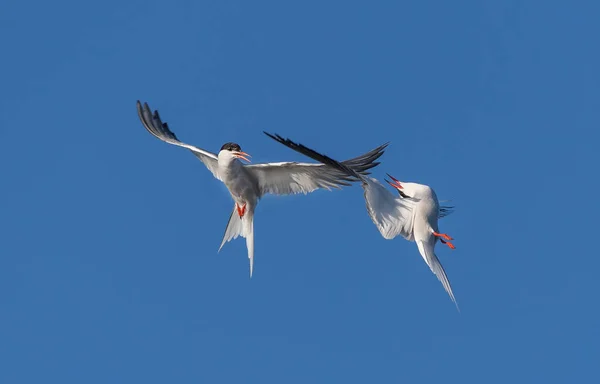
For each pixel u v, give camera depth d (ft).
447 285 51.34
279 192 56.34
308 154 48.01
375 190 51.21
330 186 54.80
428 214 51.75
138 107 59.47
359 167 56.29
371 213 51.13
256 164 55.16
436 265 51.52
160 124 59.77
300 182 55.47
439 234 51.88
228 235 57.72
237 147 55.42
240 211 57.11
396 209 51.75
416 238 51.88
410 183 52.85
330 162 48.42
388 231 51.60
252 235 57.00
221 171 55.98
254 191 56.54
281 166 54.65
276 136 47.32
